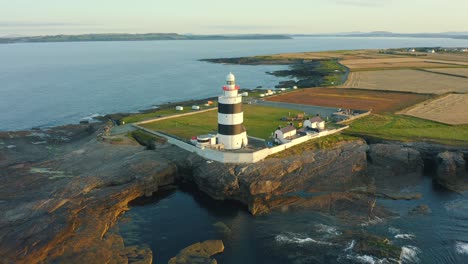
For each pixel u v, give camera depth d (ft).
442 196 167.32
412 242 132.46
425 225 143.13
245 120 252.01
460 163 181.16
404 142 209.15
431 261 122.52
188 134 218.79
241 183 160.04
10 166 190.08
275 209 155.12
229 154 173.06
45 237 120.57
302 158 177.99
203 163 176.24
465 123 247.29
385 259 122.42
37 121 317.01
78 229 128.98
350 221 146.00
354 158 184.34
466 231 139.23
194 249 125.49
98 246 121.60
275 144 194.70
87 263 112.57
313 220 146.82
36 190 158.71
